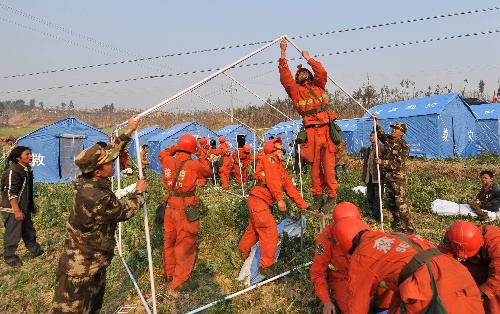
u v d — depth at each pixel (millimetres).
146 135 27984
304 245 7047
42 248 7934
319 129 5633
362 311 3012
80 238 3555
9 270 6781
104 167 3584
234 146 28062
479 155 19734
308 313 4879
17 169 6898
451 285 2688
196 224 5637
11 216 6926
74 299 3570
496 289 3361
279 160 5980
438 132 19438
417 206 10328
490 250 3508
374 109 23984
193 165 5625
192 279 6113
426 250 2904
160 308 5230
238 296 5469
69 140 19812
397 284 2871
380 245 3020
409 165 17859
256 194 5824
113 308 5328
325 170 5777
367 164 9117
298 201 6188
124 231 8781
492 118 21703
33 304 5453
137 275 6371
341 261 4027
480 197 9117
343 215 3846
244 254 6383
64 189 15914
